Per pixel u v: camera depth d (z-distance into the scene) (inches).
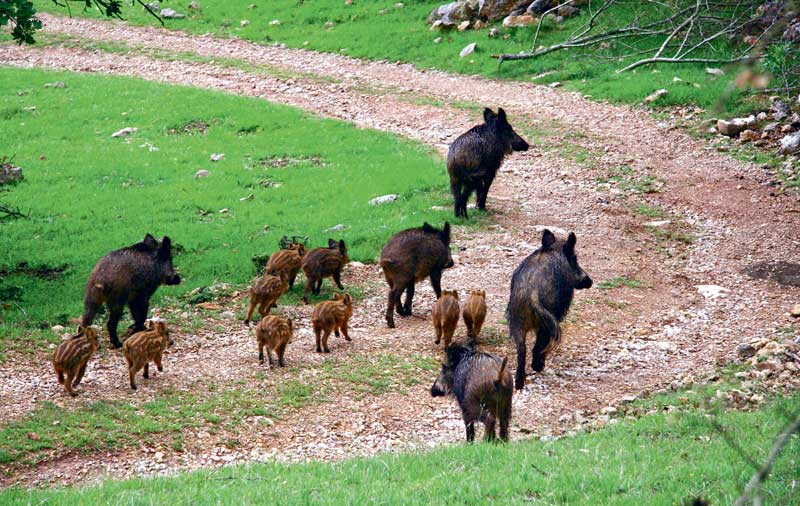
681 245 794.8
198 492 374.3
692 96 1167.6
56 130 1157.7
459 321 646.5
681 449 402.3
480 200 859.4
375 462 411.5
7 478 426.9
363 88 1341.0
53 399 503.2
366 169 1000.2
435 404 524.1
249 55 1537.9
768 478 352.2
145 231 818.2
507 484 357.1
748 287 701.3
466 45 1457.9
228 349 583.5
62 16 1771.7
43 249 770.8
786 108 1093.1
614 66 1320.1
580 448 415.5
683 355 588.1
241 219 855.1
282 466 423.2
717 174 976.9
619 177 969.5
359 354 579.5
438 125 1165.7
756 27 1280.8
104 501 363.9
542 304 534.6
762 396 497.0
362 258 750.5
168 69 1471.5
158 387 526.6
